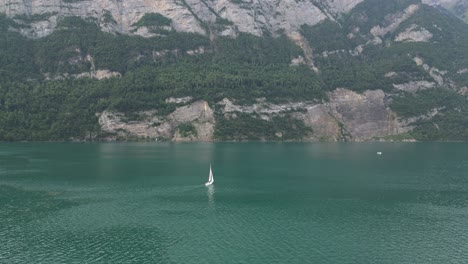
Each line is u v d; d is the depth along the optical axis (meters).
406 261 66.25
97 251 69.88
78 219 87.56
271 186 124.12
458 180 135.75
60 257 67.25
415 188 122.00
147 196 109.38
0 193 111.25
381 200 106.31
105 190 116.25
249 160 184.25
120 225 83.75
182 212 93.69
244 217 90.00
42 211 93.38
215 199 106.56
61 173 143.25
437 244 73.81
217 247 71.81
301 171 154.00
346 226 83.94
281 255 68.38
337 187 123.19
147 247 71.75
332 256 68.12
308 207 98.75
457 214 93.12
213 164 169.75
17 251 69.56
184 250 70.50
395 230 81.56
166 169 154.50
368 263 65.31
